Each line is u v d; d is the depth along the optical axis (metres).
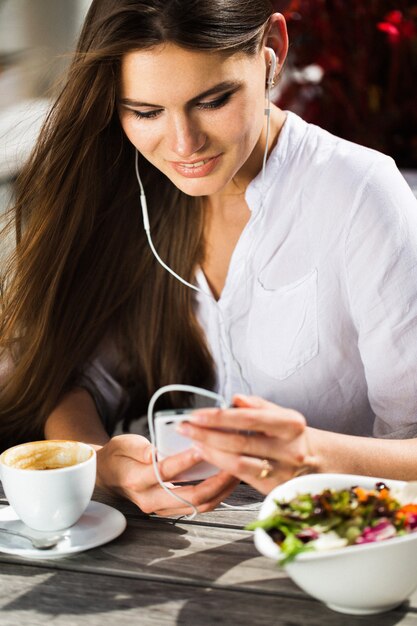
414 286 1.89
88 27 1.69
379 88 3.78
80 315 2.07
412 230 1.90
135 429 2.47
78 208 1.94
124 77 1.62
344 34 3.65
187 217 2.05
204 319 2.13
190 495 1.50
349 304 1.98
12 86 3.86
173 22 1.50
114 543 1.47
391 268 1.89
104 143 1.91
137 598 1.31
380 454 1.55
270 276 2.02
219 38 1.52
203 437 1.38
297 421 1.38
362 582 1.20
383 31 3.62
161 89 1.56
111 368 2.21
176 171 1.70
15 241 2.00
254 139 1.69
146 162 1.99
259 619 1.25
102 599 1.31
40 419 2.08
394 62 3.64
